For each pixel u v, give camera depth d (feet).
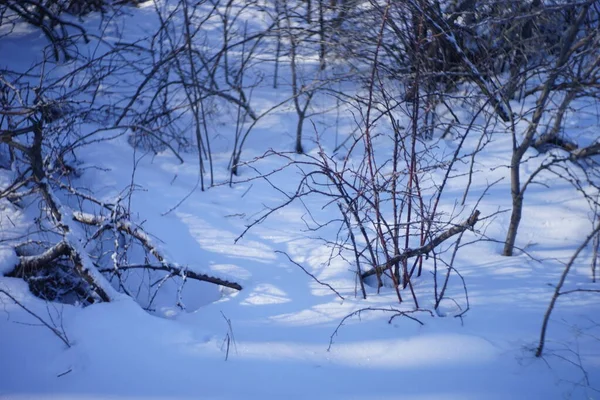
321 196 20.08
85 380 13.44
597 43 18.70
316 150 22.27
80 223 18.20
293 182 20.76
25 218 18.47
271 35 22.68
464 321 14.75
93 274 15.76
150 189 20.17
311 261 17.29
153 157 22.12
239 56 26.35
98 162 21.07
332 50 22.84
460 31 20.33
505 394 12.84
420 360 13.76
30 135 21.30
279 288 16.39
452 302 15.44
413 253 15.06
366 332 14.57
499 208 18.67
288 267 17.17
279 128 23.62
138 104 24.48
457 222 18.11
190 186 20.63
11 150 18.85
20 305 14.21
